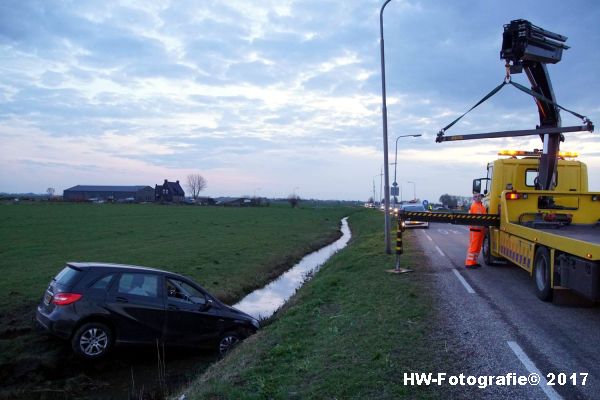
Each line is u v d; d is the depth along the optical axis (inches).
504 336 287.1
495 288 441.4
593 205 464.4
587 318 330.6
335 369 239.0
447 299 393.4
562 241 332.2
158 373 343.6
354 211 4163.4
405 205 1331.2
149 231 1472.7
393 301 391.5
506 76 459.8
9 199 3772.1
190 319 375.9
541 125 500.4
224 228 1696.6
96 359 342.3
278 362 267.9
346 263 689.0
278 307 570.6
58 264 773.3
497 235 535.5
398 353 258.2
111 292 350.0
